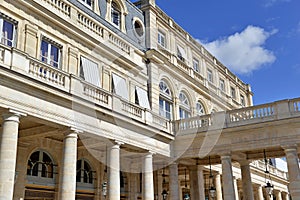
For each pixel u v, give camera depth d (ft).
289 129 60.29
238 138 64.44
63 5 56.90
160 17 77.00
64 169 45.24
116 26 69.62
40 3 51.98
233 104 111.96
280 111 61.31
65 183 44.70
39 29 52.44
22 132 53.01
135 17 74.13
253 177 100.99
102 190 62.03
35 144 55.77
